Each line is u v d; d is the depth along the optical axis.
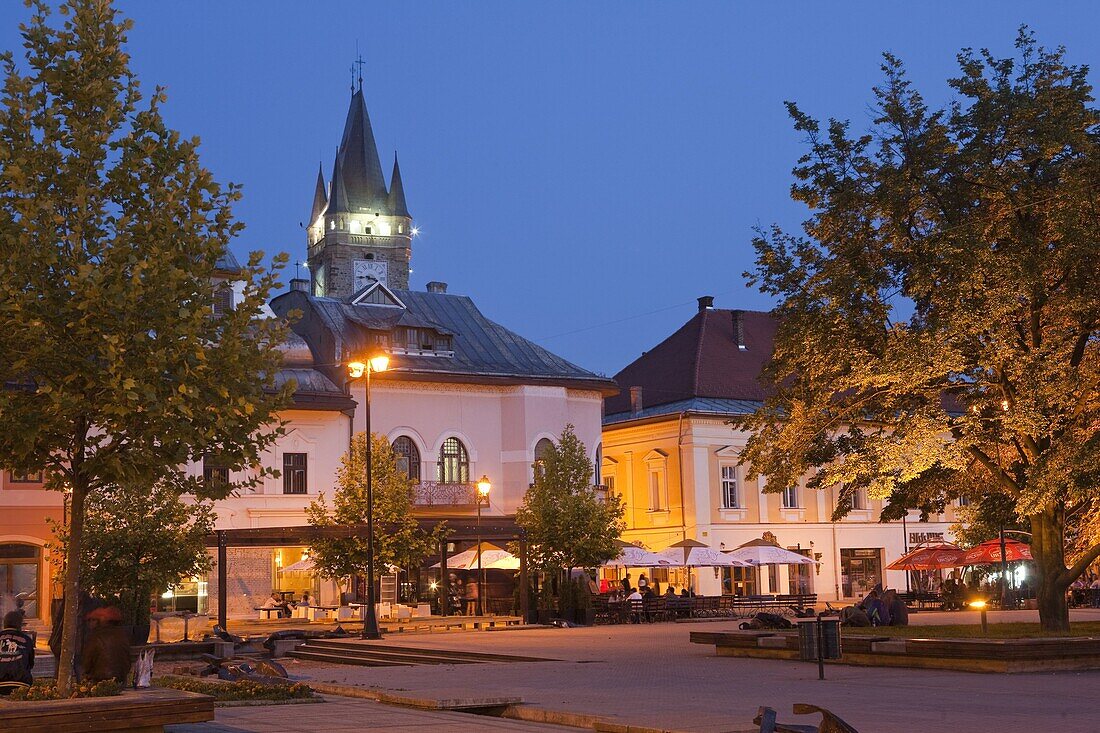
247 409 13.09
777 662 23.47
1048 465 21.89
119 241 12.77
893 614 29.89
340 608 43.66
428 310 60.00
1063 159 23.97
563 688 18.31
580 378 57.38
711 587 59.94
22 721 10.02
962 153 24.31
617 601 43.44
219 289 14.28
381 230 159.75
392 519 40.62
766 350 68.25
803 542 62.97
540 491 43.41
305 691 17.69
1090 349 24.86
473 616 45.59
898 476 25.14
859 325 25.59
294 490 50.03
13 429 12.50
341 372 52.56
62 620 14.55
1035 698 15.95
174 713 10.64
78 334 12.56
